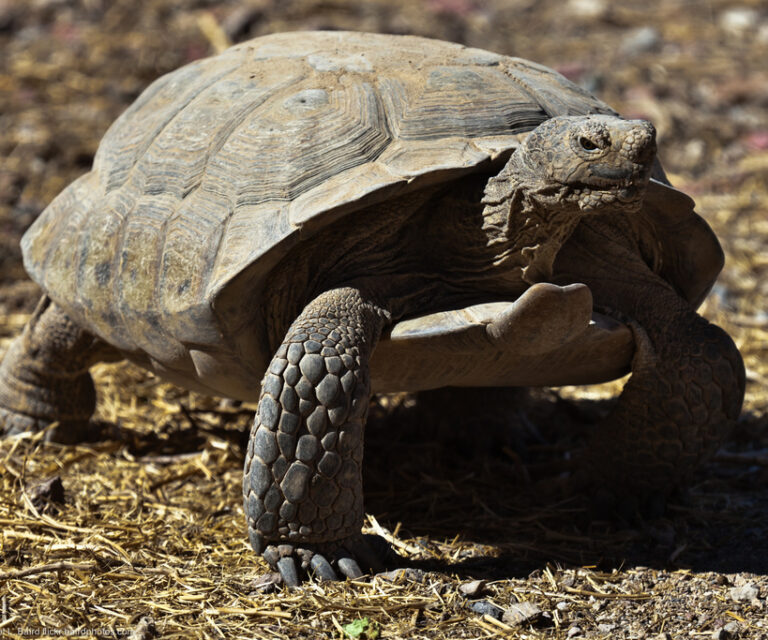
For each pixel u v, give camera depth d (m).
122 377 13.62
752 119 22.67
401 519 9.52
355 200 8.00
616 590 8.05
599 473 9.51
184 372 9.57
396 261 8.70
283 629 7.36
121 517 9.45
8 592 7.84
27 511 9.32
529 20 27.48
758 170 20.73
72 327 11.07
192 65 10.91
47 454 11.17
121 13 26.56
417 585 7.95
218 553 8.63
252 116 9.20
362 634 7.25
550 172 7.70
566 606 7.75
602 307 8.94
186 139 9.46
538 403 12.86
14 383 11.50
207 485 10.41
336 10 26.59
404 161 8.34
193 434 11.77
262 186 8.59
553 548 8.89
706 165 21.14
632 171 7.32
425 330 8.23
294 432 7.64
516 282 8.64
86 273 9.77
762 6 28.31
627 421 9.22
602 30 26.95
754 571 8.38
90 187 10.50
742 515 9.60
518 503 9.92
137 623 7.45
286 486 7.68
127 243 9.33
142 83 23.45
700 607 7.75
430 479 10.27
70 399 11.55
